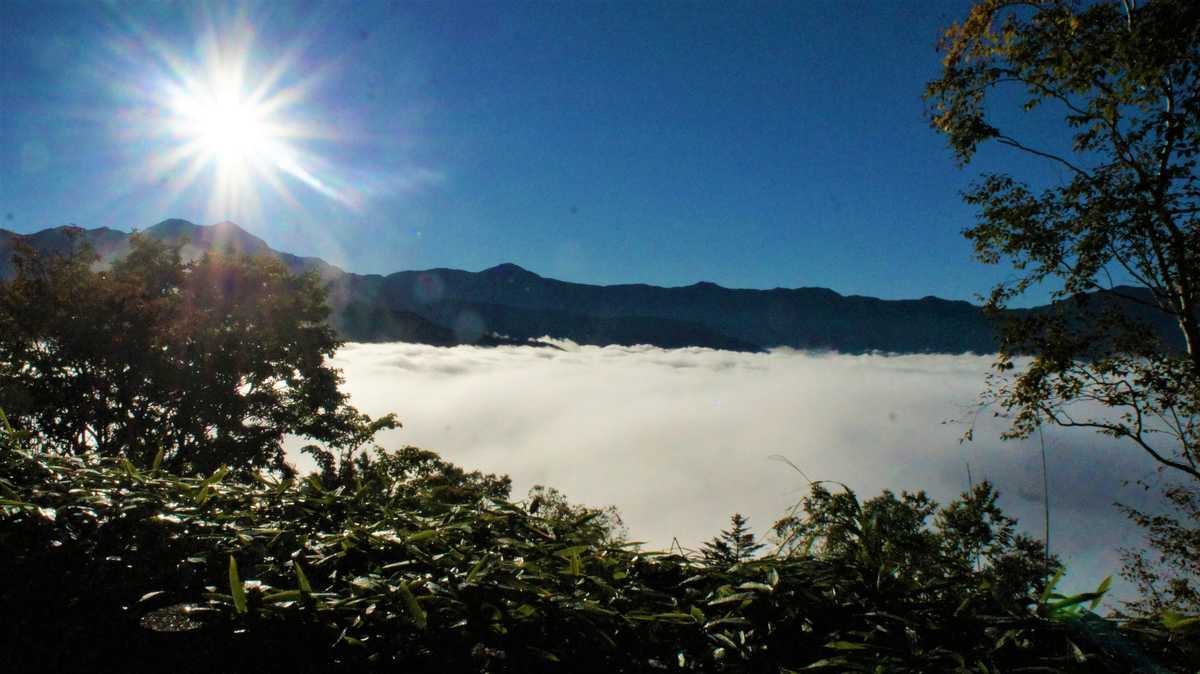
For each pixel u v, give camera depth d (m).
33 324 30.55
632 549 2.10
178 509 2.15
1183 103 16.98
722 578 1.88
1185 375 17.98
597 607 1.71
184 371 32.62
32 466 2.34
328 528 2.25
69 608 1.83
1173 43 16.27
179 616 1.72
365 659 1.66
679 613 1.71
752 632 1.72
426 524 2.20
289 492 2.42
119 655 1.76
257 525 2.21
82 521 1.98
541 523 2.29
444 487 2.42
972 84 19.95
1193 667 1.49
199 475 2.44
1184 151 17.03
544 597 1.71
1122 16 18.36
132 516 2.00
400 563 1.85
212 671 1.71
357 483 2.45
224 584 1.91
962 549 1.91
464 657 1.64
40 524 1.94
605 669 1.68
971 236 20.00
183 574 1.90
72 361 31.23
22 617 1.80
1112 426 19.22
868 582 1.81
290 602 1.70
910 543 1.93
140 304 32.59
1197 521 18.34
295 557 1.98
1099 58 17.61
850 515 1.98
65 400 30.44
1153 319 19.25
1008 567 1.79
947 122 20.61
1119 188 18.08
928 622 1.69
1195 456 18.72
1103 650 1.54
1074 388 18.80
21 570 1.86
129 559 1.92
